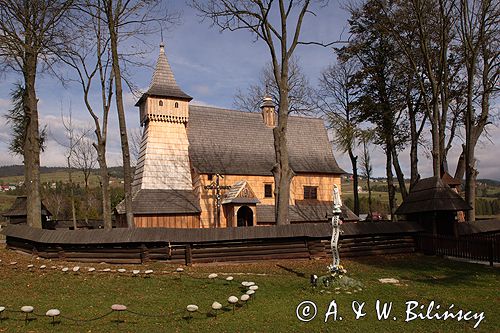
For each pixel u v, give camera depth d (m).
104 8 22.09
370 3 31.92
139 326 9.70
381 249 21.58
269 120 39.19
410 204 23.78
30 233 21.08
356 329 9.57
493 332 9.34
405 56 30.23
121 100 22.12
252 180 34.62
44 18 23.94
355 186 40.28
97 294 12.79
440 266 18.03
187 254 18.64
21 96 34.41
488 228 24.27
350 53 35.28
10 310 10.64
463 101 30.73
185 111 35.03
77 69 25.02
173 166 33.53
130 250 18.75
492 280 14.79
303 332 9.37
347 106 39.97
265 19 22.97
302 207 36.00
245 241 19.58
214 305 10.31
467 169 26.36
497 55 26.55
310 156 38.62
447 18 26.25
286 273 16.72
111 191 68.44
